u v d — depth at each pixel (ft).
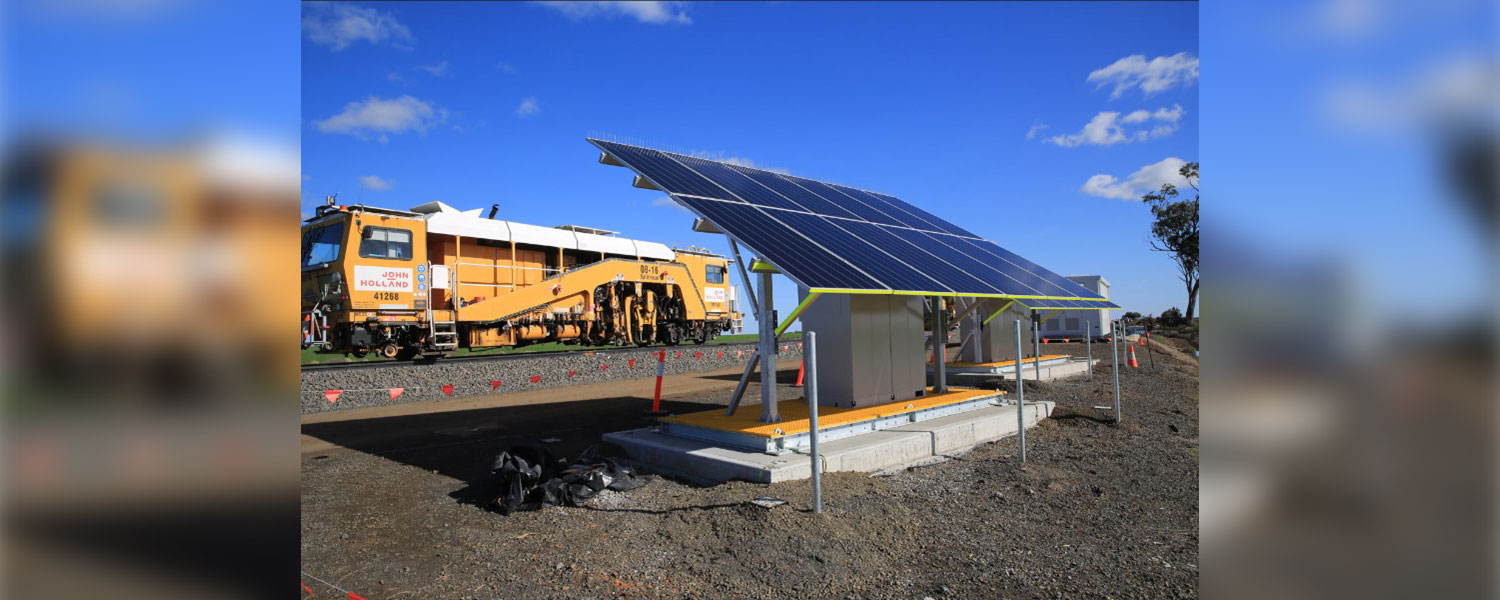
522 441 31.30
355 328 55.93
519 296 69.97
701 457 24.66
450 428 35.32
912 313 35.99
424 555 17.21
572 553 17.15
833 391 32.22
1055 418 36.81
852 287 20.93
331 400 41.91
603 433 33.19
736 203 26.53
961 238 42.91
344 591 15.06
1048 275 41.60
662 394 49.47
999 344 59.36
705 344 94.94
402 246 59.62
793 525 18.01
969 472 25.63
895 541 17.79
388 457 28.40
